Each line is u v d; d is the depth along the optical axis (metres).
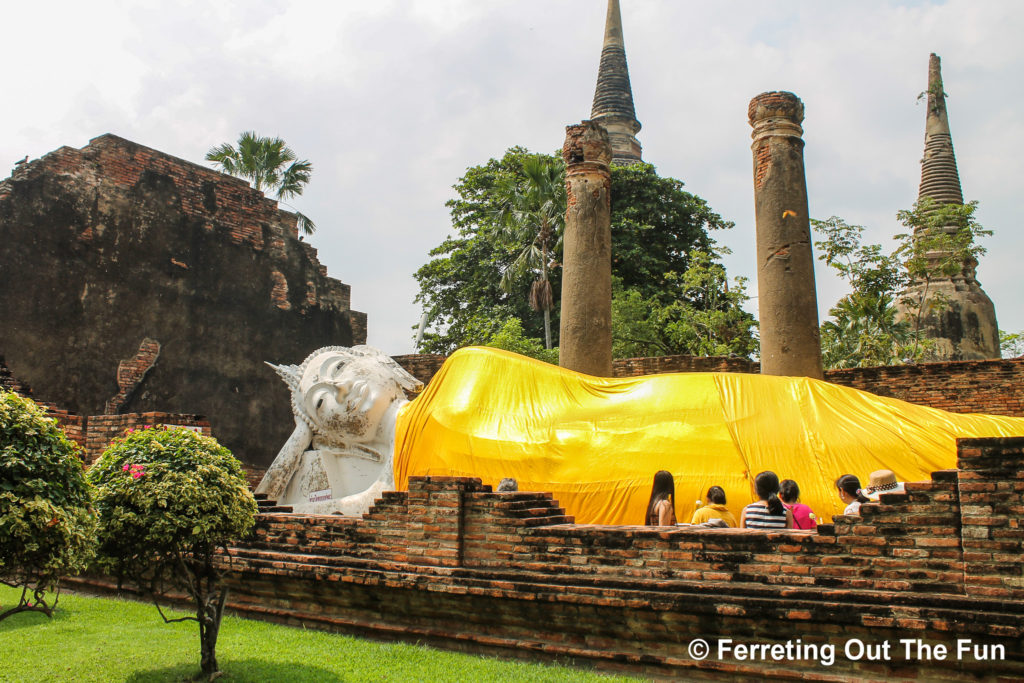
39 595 5.98
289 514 9.17
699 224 32.38
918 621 5.43
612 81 44.84
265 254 23.92
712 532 6.45
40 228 19.23
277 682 6.19
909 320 26.20
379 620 7.89
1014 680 5.22
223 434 22.16
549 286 25.09
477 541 7.50
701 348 25.14
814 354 13.93
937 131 31.42
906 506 5.83
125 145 21.17
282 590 8.52
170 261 21.66
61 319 19.36
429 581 7.42
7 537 5.61
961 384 17.19
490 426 12.27
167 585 9.34
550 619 6.87
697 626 6.25
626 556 6.75
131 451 6.91
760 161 14.84
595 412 11.89
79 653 7.01
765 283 14.34
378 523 8.14
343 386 14.02
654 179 31.25
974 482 5.53
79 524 6.06
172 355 21.38
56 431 6.18
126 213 20.94
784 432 10.91
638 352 26.12
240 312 23.03
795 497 8.55
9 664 6.64
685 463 10.88
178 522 6.39
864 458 10.48
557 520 7.89
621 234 30.00
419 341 31.06
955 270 22.50
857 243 22.53
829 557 6.00
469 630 7.34
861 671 5.69
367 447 14.05
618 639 6.61
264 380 23.28
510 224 26.42
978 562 5.45
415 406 13.50
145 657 6.89
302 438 14.23
